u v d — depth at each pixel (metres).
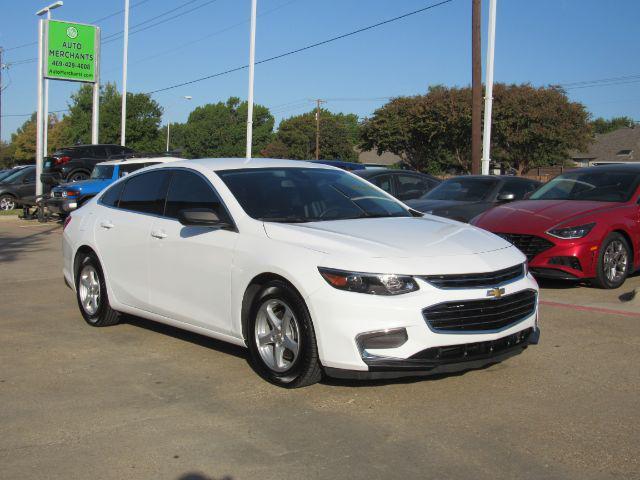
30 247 14.04
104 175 18.12
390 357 4.32
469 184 11.91
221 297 5.29
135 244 6.16
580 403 4.57
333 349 4.42
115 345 6.18
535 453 3.82
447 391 4.81
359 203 5.83
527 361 5.48
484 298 4.52
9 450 3.96
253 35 25.56
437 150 50.62
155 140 71.94
